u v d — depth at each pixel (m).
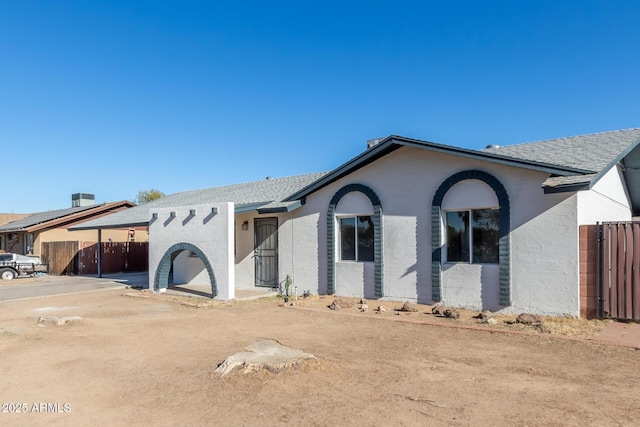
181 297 13.98
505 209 9.80
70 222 29.70
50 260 27.42
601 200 10.91
